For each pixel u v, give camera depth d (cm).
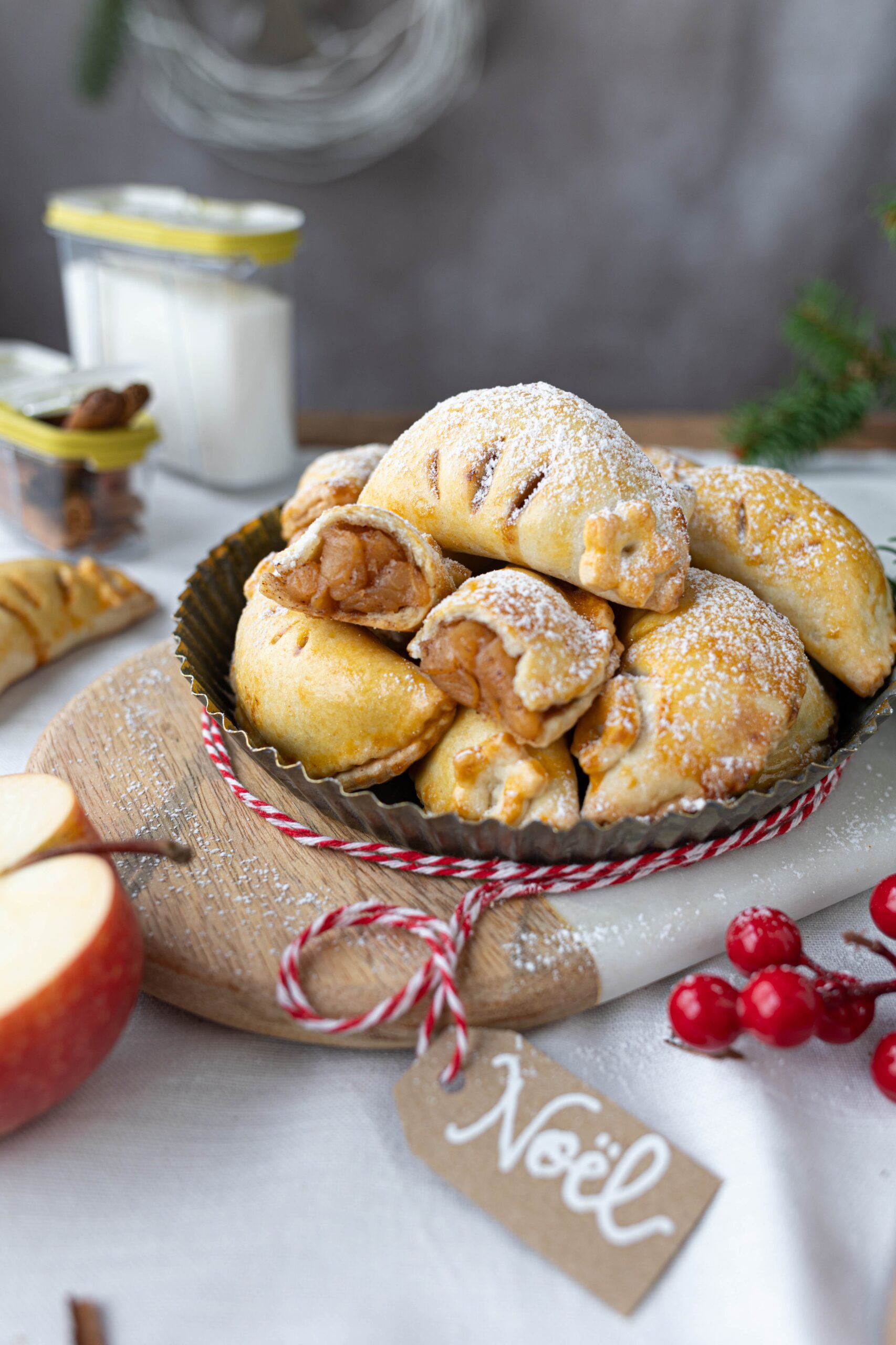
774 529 44
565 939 38
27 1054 33
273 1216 34
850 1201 34
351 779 41
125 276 74
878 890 38
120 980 35
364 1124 36
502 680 38
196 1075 37
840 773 44
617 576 39
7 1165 35
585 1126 35
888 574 57
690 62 96
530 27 94
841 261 105
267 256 70
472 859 40
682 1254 33
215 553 50
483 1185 34
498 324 110
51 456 60
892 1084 35
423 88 94
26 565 56
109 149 100
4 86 96
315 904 39
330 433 85
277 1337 32
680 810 39
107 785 44
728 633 40
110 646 57
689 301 108
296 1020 36
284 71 93
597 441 41
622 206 103
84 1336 32
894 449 83
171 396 75
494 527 40
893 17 93
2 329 108
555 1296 33
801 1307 32
